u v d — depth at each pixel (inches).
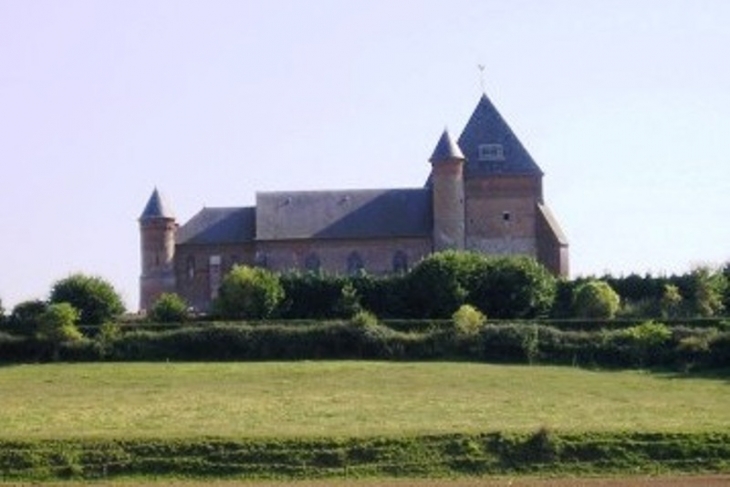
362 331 3782.0
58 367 3617.1
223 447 2158.0
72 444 2176.4
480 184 5605.3
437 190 5506.9
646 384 3112.7
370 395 2918.3
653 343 3545.8
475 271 4510.3
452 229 5472.4
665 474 2053.4
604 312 4286.4
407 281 4539.9
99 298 4315.9
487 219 5595.5
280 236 5526.6
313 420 2471.7
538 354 3639.3
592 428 2276.1
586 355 3602.4
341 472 2081.7
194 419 2509.8
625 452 2153.1
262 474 2075.5
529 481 2012.8
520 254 5438.0
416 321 4037.9
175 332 3846.0
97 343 3816.4
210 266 5610.2
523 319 4303.6
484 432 2231.8
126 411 2667.3
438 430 2265.0
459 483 1999.3
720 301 4456.2
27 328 3998.5
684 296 4658.0
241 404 2773.1
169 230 5639.8
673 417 2471.7
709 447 2162.9
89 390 3083.2
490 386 3070.9
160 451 2148.1
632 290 4749.0
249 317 4439.0
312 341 3789.4
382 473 2080.5
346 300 4485.7
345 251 5521.7
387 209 5620.1
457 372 3336.6
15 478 2057.1
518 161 5629.9
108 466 2101.4
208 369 3484.3
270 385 3137.3
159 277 5610.2
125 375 3378.4
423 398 2851.9
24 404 2817.4
